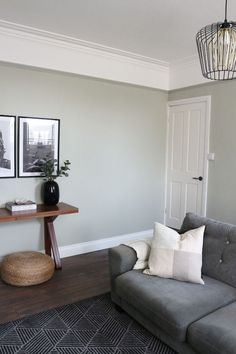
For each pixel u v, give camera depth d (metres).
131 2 2.58
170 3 2.58
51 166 3.50
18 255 3.21
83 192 3.97
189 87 4.26
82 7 2.67
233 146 3.89
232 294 2.09
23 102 3.41
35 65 3.30
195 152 4.37
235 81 3.81
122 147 4.27
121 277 2.33
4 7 2.67
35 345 2.09
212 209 4.18
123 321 2.39
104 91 4.02
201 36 1.86
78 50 3.57
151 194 4.70
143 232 4.65
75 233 3.96
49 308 2.57
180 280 2.23
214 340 1.62
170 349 2.07
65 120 3.72
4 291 2.86
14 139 3.39
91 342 2.13
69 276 3.25
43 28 3.12
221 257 2.31
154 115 4.59
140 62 4.11
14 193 3.45
